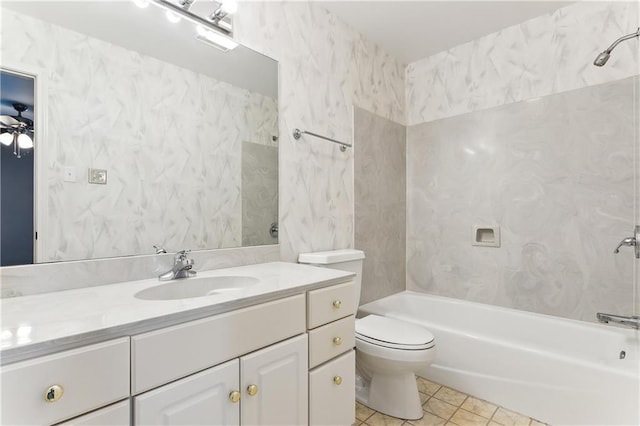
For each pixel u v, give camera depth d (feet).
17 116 3.19
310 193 6.10
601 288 5.90
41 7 3.34
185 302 2.93
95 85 3.68
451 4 6.24
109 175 3.77
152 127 4.13
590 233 6.02
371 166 7.49
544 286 6.54
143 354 2.46
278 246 5.54
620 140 5.70
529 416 5.16
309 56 6.09
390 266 8.06
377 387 5.55
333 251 6.30
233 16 4.95
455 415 5.30
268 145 5.43
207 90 4.68
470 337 5.86
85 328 2.26
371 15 6.63
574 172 6.18
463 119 7.69
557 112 6.36
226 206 4.88
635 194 5.56
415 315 8.01
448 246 7.94
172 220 4.31
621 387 4.26
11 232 3.14
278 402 3.44
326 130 6.43
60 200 3.43
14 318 2.47
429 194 8.27
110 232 3.76
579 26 6.11
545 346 6.23
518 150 6.86
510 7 6.32
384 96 7.93
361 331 5.42
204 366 2.83
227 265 4.82
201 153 4.61
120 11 3.89
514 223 6.92
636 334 5.34
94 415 2.22
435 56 8.18
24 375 1.96
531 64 6.70
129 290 3.41
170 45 4.31
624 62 5.64
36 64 3.30
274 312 3.43
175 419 2.62
